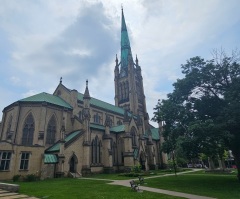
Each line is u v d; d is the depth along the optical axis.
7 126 48.94
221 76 31.20
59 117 50.84
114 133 59.62
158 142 76.94
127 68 98.56
